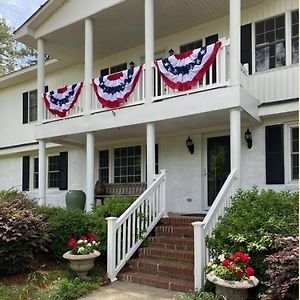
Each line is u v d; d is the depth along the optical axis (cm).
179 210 1090
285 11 927
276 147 910
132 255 781
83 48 1294
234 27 792
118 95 977
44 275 740
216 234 619
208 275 565
